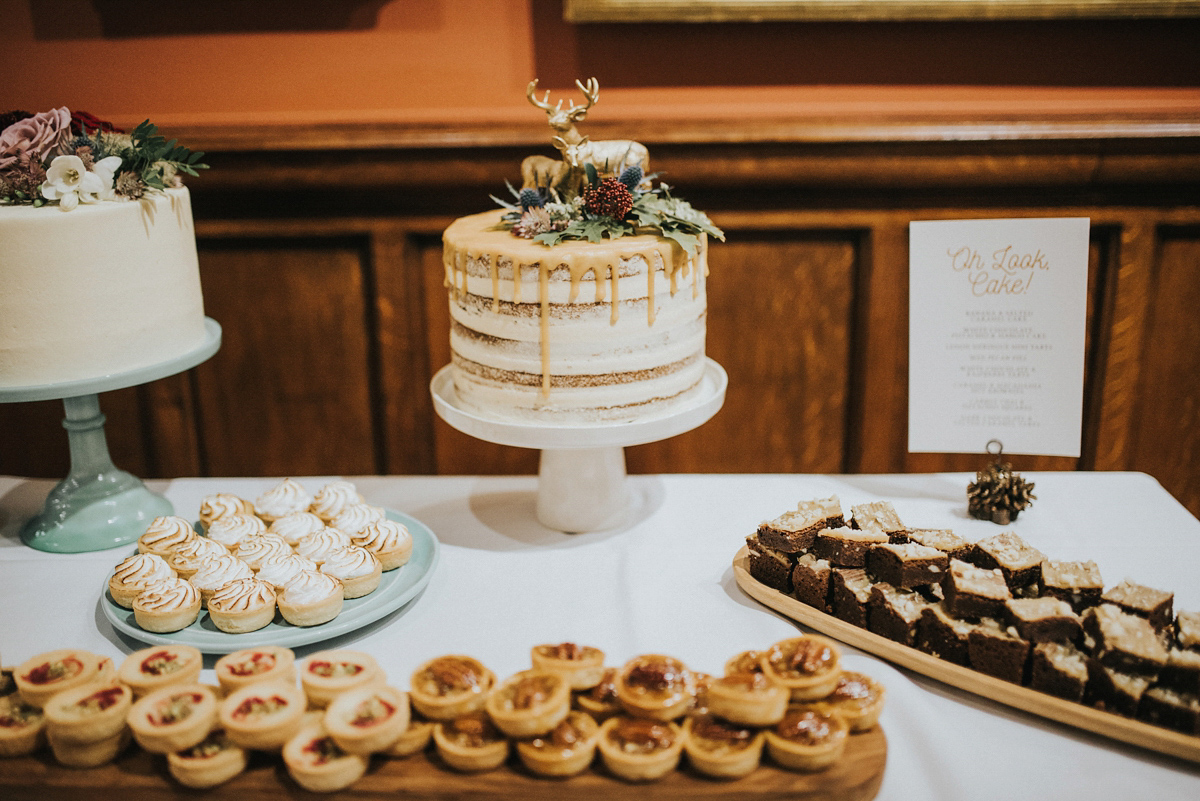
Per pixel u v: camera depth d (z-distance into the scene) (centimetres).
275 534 112
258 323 185
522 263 104
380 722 73
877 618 94
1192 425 187
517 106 175
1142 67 170
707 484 138
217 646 90
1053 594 92
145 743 73
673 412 115
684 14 166
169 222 115
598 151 121
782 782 72
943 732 81
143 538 109
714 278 181
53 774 75
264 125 173
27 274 105
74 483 123
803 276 180
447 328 185
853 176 169
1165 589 105
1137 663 80
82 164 108
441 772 74
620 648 95
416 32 171
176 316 118
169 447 195
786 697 75
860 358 185
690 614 101
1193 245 174
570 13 166
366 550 106
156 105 176
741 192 173
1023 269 120
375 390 191
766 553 104
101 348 111
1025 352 123
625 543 119
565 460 121
